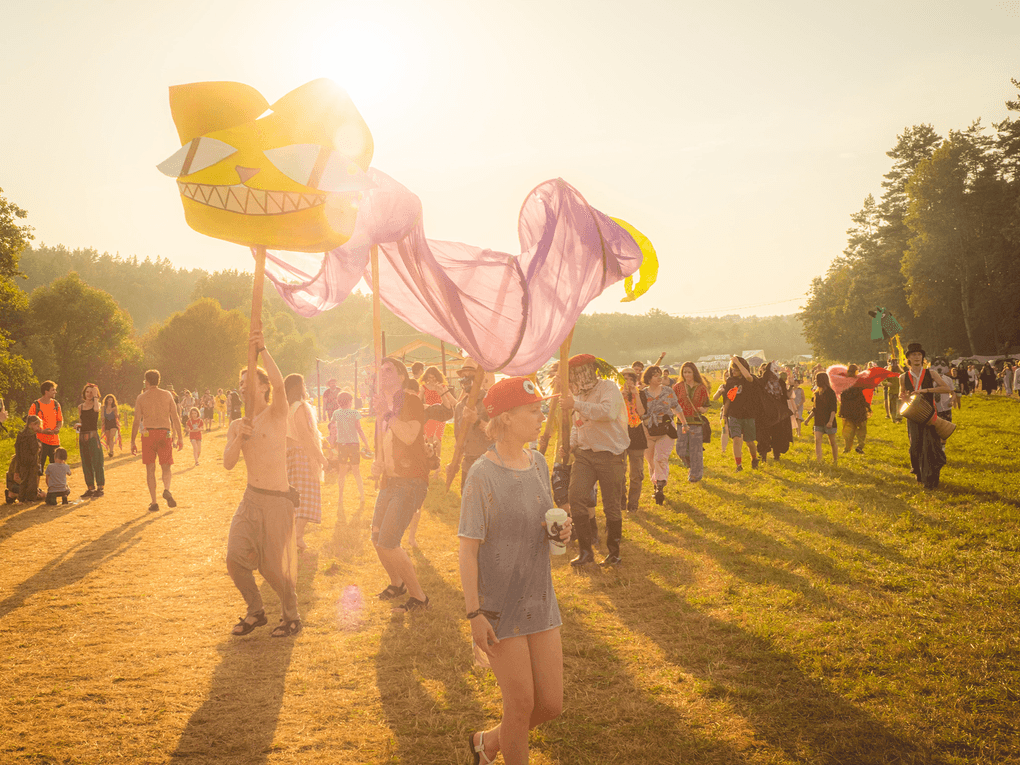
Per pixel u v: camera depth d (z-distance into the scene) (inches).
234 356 3353.8
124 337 3294.8
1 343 1593.3
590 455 263.3
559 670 113.3
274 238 162.4
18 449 450.3
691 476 423.2
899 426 759.1
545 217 194.9
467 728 144.9
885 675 160.6
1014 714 140.7
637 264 211.0
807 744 133.5
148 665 181.2
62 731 146.4
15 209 1565.0
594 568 258.5
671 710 149.1
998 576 227.8
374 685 166.7
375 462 217.5
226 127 149.1
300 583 253.3
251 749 138.4
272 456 199.8
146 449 411.2
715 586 233.0
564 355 239.8
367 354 2027.6
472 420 173.6
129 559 295.4
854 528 297.4
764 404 476.1
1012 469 426.9
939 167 2586.1
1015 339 2593.5
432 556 285.9
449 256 179.5
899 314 2960.1
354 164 154.2
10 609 230.1
